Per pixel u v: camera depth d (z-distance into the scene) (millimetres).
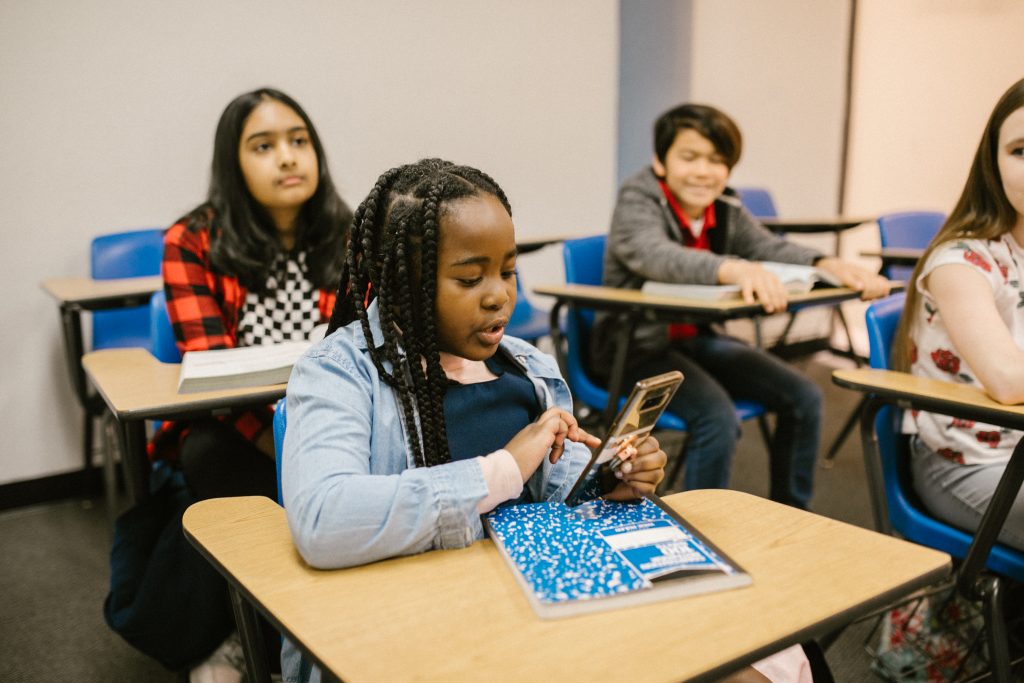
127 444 1389
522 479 817
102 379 1460
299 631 634
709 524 833
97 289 2250
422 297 853
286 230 1739
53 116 2557
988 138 1347
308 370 876
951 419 1364
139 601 1318
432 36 3252
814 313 4402
